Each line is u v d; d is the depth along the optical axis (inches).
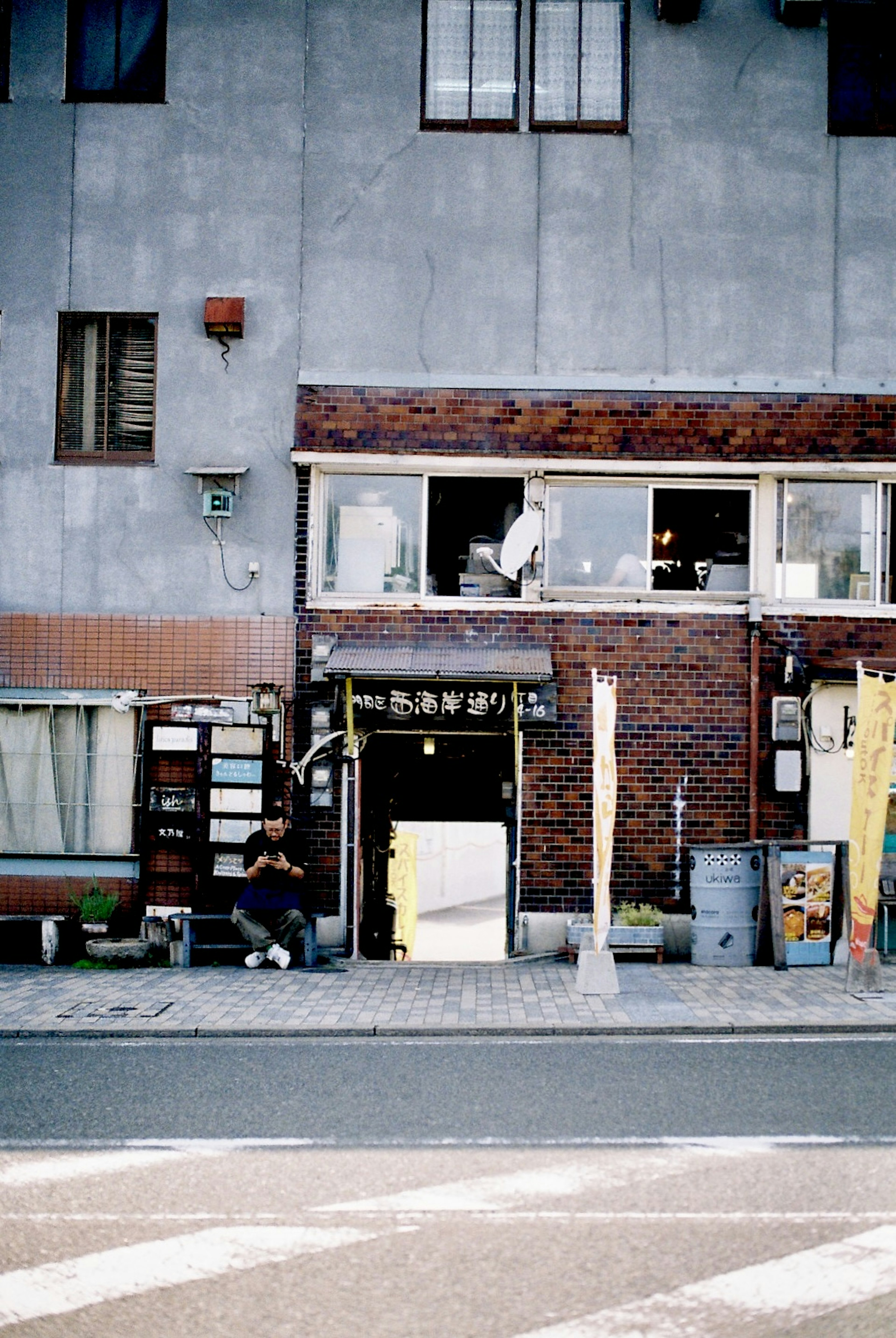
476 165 532.1
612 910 504.1
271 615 524.7
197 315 533.0
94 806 524.7
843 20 538.0
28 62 540.1
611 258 528.7
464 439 523.2
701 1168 247.8
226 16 538.3
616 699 518.6
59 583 528.4
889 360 525.7
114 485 530.0
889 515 531.5
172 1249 209.8
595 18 538.6
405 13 537.3
